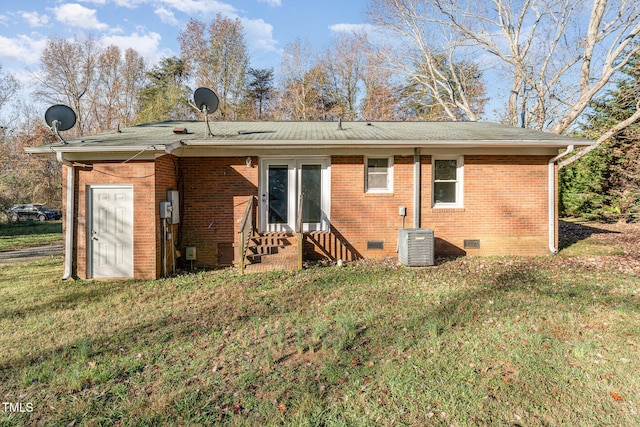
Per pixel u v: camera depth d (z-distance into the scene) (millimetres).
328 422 2703
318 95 30812
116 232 7332
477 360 3584
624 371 3338
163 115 27188
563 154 8602
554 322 4547
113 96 31422
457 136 8562
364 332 4328
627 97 14586
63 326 4730
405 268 7777
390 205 8852
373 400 2961
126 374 3479
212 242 8578
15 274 7770
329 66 31000
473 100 24203
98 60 31094
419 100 26062
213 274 7598
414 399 2965
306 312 5125
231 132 9141
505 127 10727
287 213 8977
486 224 9000
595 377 3252
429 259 7938
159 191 7453
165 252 7559
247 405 2932
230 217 8609
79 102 30641
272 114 31234
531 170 9016
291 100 30812
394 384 3172
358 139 8031
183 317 5020
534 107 17578
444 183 9125
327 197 8914
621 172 15320
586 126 16781
